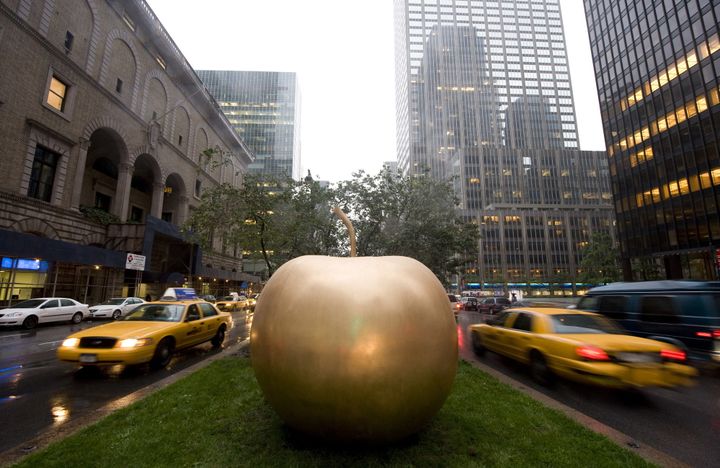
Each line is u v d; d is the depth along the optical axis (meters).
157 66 33.78
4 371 7.41
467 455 3.47
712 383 6.97
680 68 39.09
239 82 119.75
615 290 10.04
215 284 46.19
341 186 12.98
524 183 94.00
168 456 3.39
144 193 36.50
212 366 7.23
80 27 24.80
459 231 15.47
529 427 4.20
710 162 35.97
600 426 4.34
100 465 3.23
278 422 4.20
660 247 40.62
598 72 50.50
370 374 2.97
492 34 122.19
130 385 6.40
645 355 5.59
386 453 3.45
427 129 113.81
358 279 3.31
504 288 74.25
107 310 18.52
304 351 3.07
